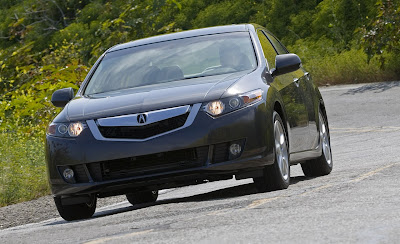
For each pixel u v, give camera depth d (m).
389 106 44.81
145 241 11.59
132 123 17.59
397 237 10.07
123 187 17.83
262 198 15.55
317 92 24.12
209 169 17.41
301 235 10.72
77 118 18.20
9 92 48.41
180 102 17.66
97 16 100.88
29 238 14.59
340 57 66.31
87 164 17.86
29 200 26.09
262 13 94.19
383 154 26.39
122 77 20.34
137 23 59.56
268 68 19.92
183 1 100.94
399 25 58.84
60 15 105.06
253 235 11.09
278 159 18.58
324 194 15.04
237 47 20.53
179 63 20.25
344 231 10.73
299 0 92.44
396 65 59.28
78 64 48.78
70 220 19.45
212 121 17.47
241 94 17.89
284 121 19.47
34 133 38.34
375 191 14.70
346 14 83.44
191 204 16.20
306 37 86.00
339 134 37.69
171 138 17.38
